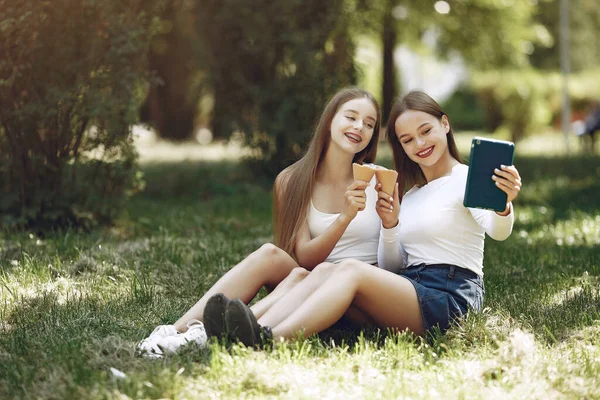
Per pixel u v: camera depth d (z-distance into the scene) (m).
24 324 3.96
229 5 10.30
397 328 3.61
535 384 2.96
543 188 10.52
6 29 6.11
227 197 9.66
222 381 2.96
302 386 2.95
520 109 25.48
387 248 3.81
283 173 4.17
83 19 6.48
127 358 3.26
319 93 10.23
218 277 5.09
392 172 3.70
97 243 6.02
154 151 16.98
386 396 2.85
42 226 6.71
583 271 5.18
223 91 10.72
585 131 18.14
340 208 4.02
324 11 10.21
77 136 6.75
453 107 34.06
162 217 7.80
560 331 3.80
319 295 3.39
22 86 6.45
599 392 2.93
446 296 3.60
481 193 3.50
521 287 4.80
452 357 3.32
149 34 6.97
